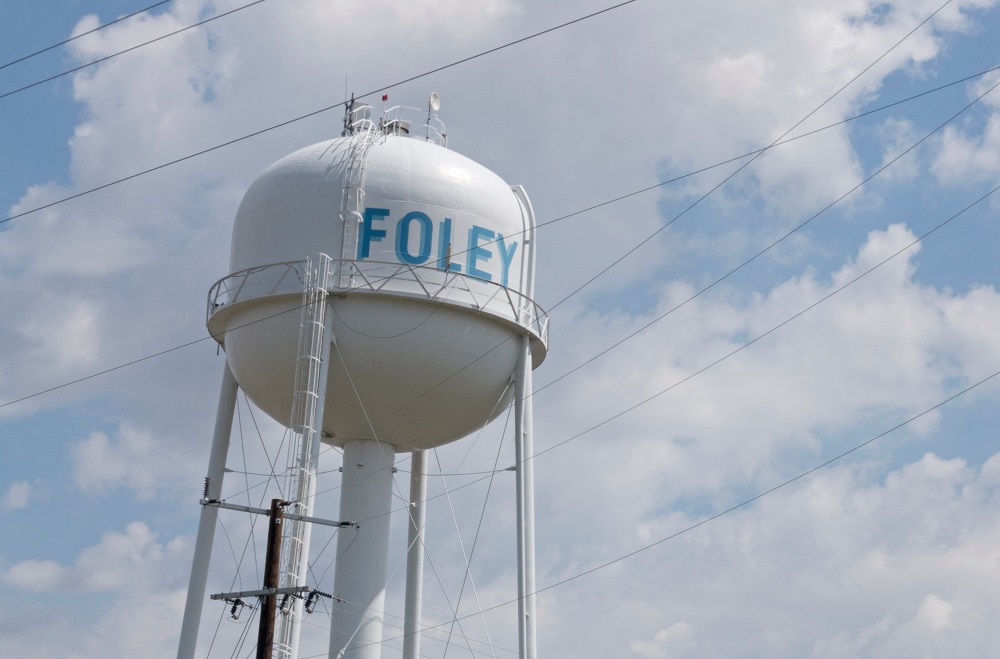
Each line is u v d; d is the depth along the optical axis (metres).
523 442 29.58
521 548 28.67
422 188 29.61
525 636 27.89
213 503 26.17
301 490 27.36
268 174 30.66
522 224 30.88
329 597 26.23
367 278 28.88
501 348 29.78
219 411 31.25
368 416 30.00
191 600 29.36
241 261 30.02
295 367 28.66
